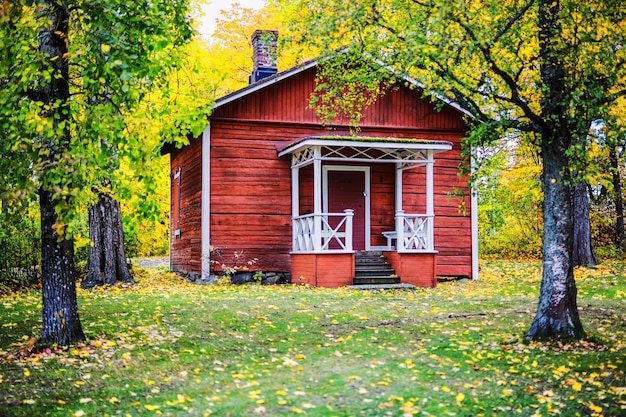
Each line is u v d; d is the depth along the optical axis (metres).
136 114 6.64
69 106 7.10
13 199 6.09
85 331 8.41
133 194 6.95
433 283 15.51
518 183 23.12
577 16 7.77
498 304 11.40
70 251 7.81
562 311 8.02
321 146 15.32
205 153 15.81
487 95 8.05
